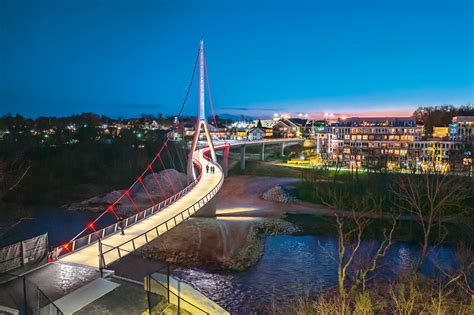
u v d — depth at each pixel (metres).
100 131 167.25
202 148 121.94
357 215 65.81
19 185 87.81
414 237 56.62
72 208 79.31
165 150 127.62
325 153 132.00
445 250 50.94
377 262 45.31
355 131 131.62
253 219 68.44
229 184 105.25
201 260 46.53
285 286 39.28
